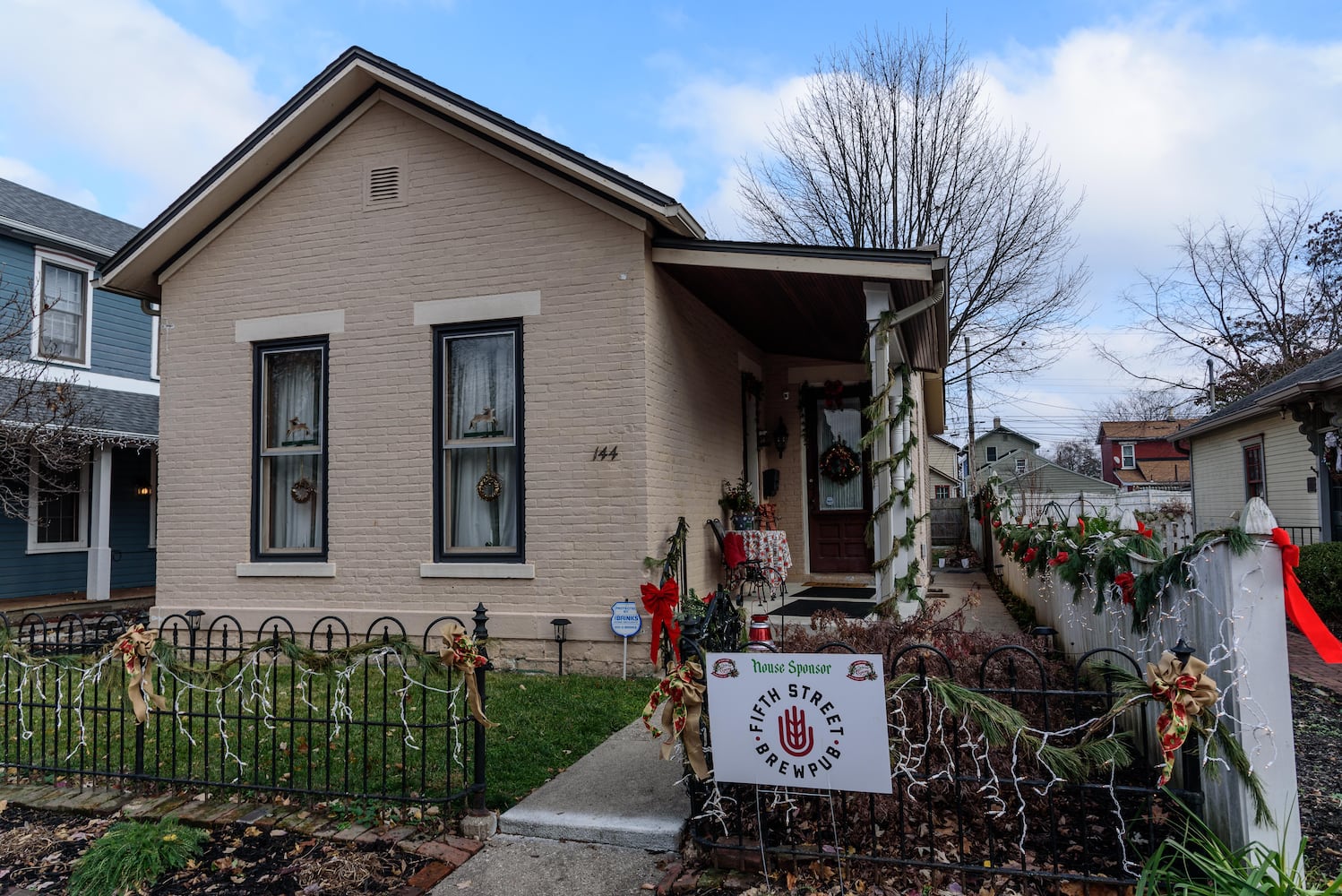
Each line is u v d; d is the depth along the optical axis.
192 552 8.94
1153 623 4.46
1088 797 4.18
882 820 3.88
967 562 18.08
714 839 3.91
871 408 7.62
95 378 14.76
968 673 4.51
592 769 5.10
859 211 25.14
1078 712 3.86
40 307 12.00
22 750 5.68
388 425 8.34
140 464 15.39
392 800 4.48
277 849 4.16
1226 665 3.41
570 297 7.84
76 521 14.26
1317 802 4.37
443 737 5.69
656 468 7.79
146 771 5.18
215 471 8.92
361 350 8.47
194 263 9.13
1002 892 3.43
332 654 4.66
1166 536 12.47
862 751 3.53
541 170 7.93
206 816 4.48
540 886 3.74
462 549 8.23
